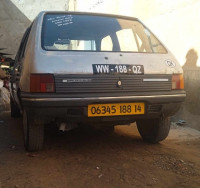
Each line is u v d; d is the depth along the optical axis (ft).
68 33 11.56
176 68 11.39
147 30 13.15
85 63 10.14
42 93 9.70
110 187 8.57
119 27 12.69
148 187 8.59
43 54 10.19
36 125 11.00
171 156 11.37
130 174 9.50
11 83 16.05
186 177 9.36
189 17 17.63
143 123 13.26
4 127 16.88
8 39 46.34
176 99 11.09
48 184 8.75
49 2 47.70
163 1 20.52
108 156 11.27
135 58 10.95
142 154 11.54
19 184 8.74
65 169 9.93
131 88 10.46
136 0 24.49
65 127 11.14
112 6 30.48
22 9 46.75
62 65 9.92
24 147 12.51
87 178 9.19
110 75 10.21
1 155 11.43
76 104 9.81
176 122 17.74
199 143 13.74
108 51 11.00
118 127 16.65
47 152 11.75
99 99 9.98
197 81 16.76
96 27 12.21
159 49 12.18
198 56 16.76
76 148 12.30
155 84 10.83
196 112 16.67
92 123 11.14
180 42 18.51
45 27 11.37
